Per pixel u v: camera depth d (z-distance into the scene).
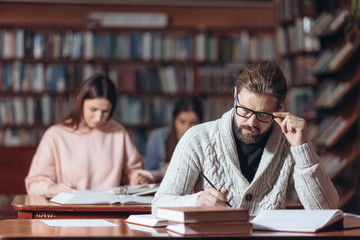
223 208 1.57
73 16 6.95
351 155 5.31
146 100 6.62
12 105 6.48
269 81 1.87
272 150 2.05
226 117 2.09
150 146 4.61
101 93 3.13
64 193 2.53
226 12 7.20
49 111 6.50
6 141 6.48
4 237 1.47
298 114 5.87
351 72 5.31
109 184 3.25
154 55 6.66
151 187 2.66
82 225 1.74
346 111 5.40
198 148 2.04
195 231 1.48
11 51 6.50
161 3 7.07
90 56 6.55
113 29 6.78
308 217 1.64
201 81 6.70
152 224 1.67
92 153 3.25
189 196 1.82
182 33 6.94
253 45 6.77
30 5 6.91
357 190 5.29
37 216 2.34
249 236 1.48
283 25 6.17
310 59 5.83
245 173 2.07
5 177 3.69
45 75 6.55
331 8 5.58
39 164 3.12
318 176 1.92
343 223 1.78
